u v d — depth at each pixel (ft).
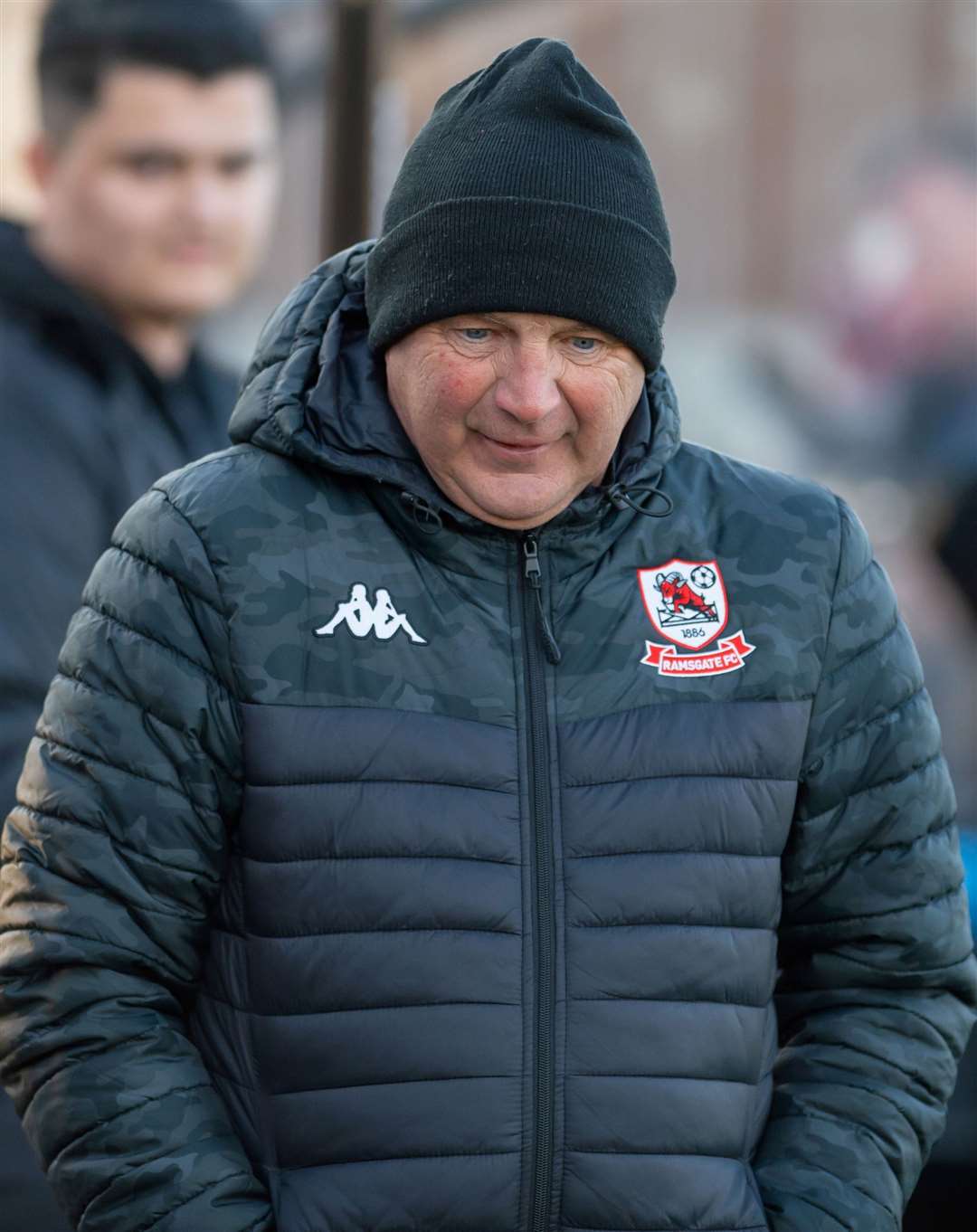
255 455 20.67
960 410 61.87
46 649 28.02
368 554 20.17
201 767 19.71
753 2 61.62
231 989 20.16
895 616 21.74
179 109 31.37
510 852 19.70
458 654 20.02
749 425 63.10
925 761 21.58
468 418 19.43
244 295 53.78
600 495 20.43
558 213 18.89
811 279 62.39
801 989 22.16
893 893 21.44
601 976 19.70
